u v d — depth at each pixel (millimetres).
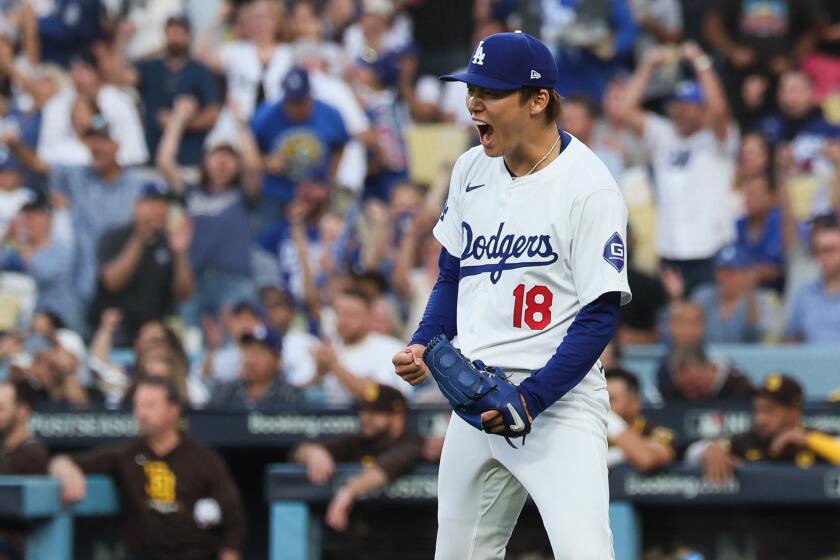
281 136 37906
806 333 32156
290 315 32375
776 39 41781
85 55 45844
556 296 13992
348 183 39000
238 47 42844
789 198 34656
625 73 42531
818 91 42781
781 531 23281
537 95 13883
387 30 45594
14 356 32781
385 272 36000
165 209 35250
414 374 14375
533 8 43812
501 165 14414
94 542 26406
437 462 25000
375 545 24594
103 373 32156
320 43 44656
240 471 29406
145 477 25984
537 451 14000
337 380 30047
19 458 25625
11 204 39531
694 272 35750
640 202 36688
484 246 14312
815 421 25875
